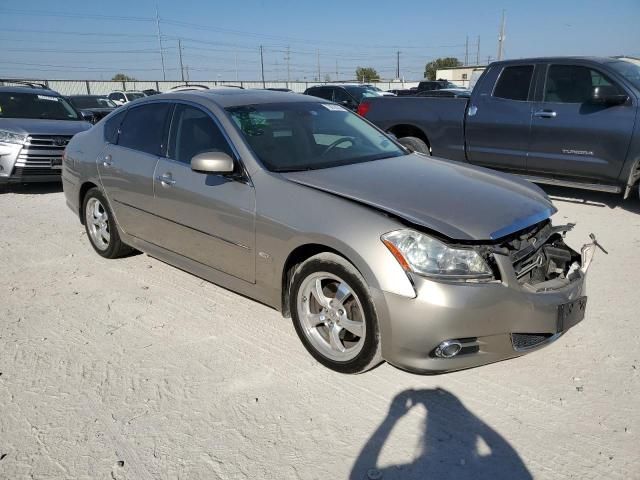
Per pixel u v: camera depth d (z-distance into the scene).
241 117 4.00
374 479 2.44
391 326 2.87
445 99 8.09
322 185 3.36
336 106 4.77
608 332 3.72
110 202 4.94
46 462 2.57
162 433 2.76
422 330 2.79
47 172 8.77
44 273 4.98
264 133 3.93
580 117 6.78
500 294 2.84
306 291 3.33
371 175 3.60
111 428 2.80
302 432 2.76
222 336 3.75
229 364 3.40
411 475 2.46
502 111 7.46
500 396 3.03
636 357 3.40
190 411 2.94
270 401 3.02
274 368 3.35
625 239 5.70
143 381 3.22
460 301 2.75
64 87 40.03
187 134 4.18
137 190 4.51
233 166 3.61
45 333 3.82
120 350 3.58
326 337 3.34
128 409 2.96
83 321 4.00
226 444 2.68
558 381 3.16
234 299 4.37
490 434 2.73
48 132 8.73
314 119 4.35
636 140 6.38
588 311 4.04
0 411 2.94
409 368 2.91
